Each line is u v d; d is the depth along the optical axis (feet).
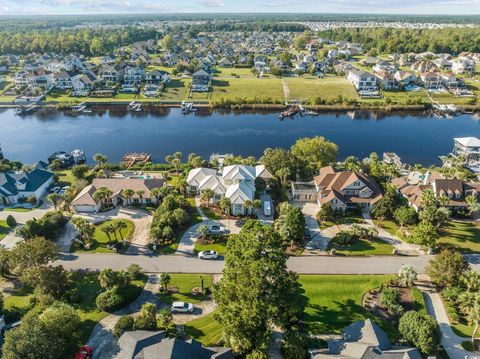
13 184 282.56
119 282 180.96
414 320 153.99
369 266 209.26
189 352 138.92
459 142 375.66
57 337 145.79
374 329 149.28
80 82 599.16
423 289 191.31
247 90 610.65
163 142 428.15
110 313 174.29
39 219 246.88
